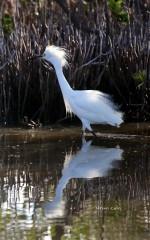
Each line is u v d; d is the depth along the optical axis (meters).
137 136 13.45
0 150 12.11
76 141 13.00
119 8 16.34
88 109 13.32
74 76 15.30
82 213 8.16
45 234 7.36
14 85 15.46
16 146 12.50
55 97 15.47
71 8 17.20
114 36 15.80
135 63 15.62
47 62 15.13
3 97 15.34
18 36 15.62
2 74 15.31
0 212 8.26
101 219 7.90
